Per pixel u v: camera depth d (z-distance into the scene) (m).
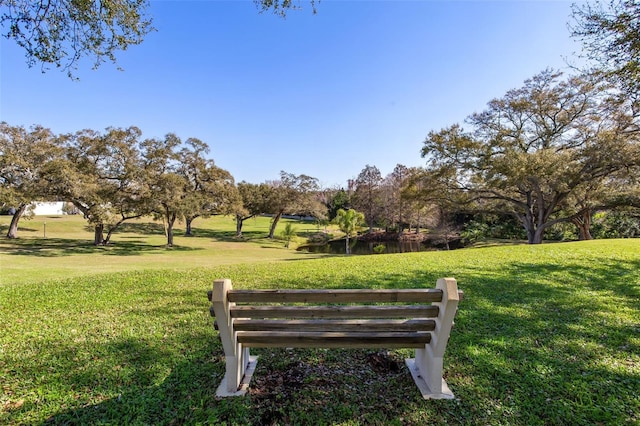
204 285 6.26
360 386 2.66
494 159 18.97
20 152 23.23
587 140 18.30
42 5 5.19
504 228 32.19
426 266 7.86
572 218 20.81
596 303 4.75
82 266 14.31
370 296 2.39
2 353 3.27
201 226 51.03
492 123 21.44
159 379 2.77
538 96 20.47
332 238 42.06
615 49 6.45
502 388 2.59
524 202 23.31
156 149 27.05
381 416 2.26
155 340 3.57
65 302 5.16
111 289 6.01
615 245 10.73
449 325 2.38
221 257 23.17
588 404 2.38
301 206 39.88
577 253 9.34
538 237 20.98
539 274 6.70
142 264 16.11
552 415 2.26
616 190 18.69
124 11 5.55
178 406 2.38
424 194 22.70
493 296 5.12
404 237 38.91
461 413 2.29
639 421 2.20
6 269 12.33
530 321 4.04
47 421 2.24
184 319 4.25
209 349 3.33
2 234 30.69
